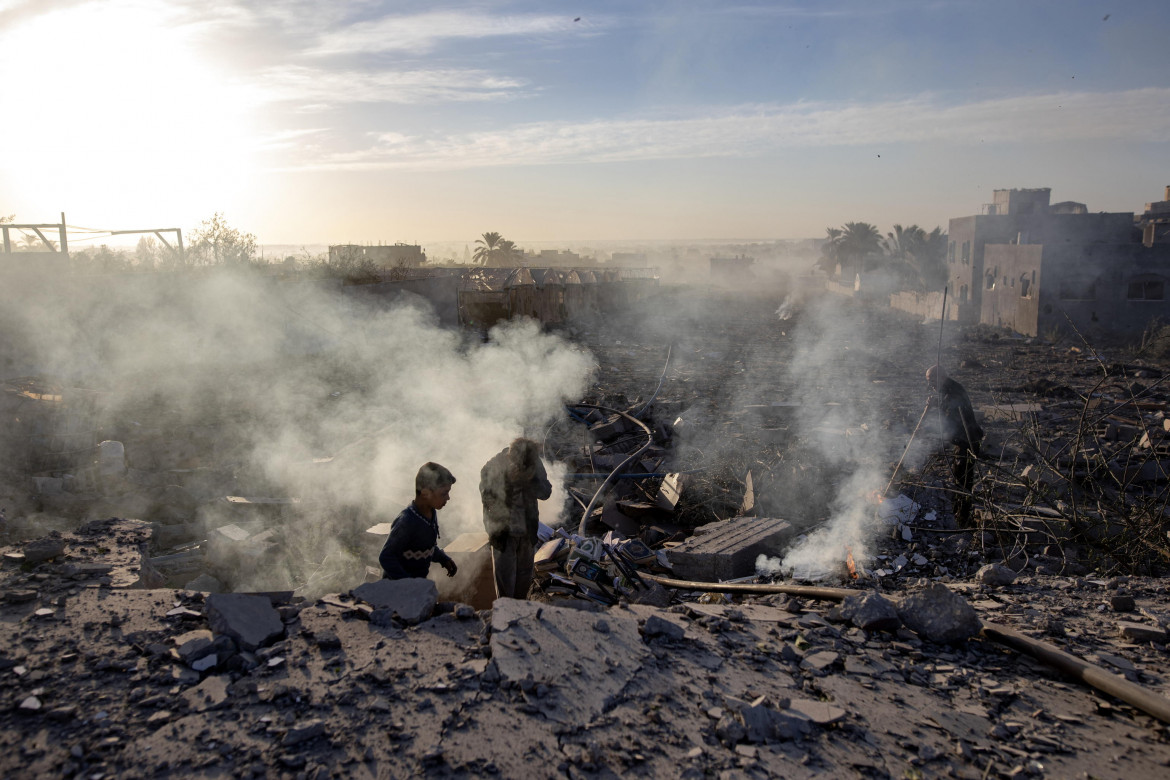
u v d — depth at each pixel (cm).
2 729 261
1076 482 816
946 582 553
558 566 566
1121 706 308
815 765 257
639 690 303
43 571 417
